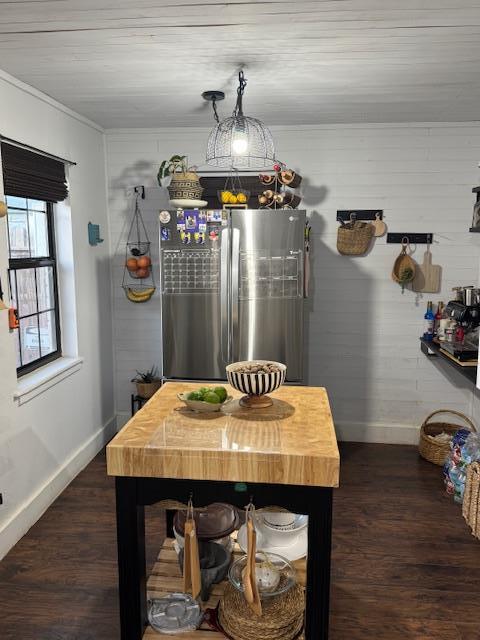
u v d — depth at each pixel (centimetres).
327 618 179
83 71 280
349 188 417
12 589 254
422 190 411
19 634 226
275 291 361
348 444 438
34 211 339
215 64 270
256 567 195
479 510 295
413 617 236
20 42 239
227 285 360
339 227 418
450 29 224
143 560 191
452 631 228
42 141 324
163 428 193
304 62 266
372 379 436
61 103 347
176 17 212
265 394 211
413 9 205
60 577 263
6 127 284
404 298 424
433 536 301
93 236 400
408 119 394
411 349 429
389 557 281
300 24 220
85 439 396
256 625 180
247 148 300
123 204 437
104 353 434
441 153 406
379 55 257
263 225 355
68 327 375
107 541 294
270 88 314
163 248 365
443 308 415
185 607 198
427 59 262
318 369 440
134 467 176
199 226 359
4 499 281
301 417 204
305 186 420
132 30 226
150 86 309
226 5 202
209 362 371
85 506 332
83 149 388
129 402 461
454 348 348
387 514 325
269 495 175
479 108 361
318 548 176
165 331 373
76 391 377
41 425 323
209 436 185
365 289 427
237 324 363
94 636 224
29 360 335
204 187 416
